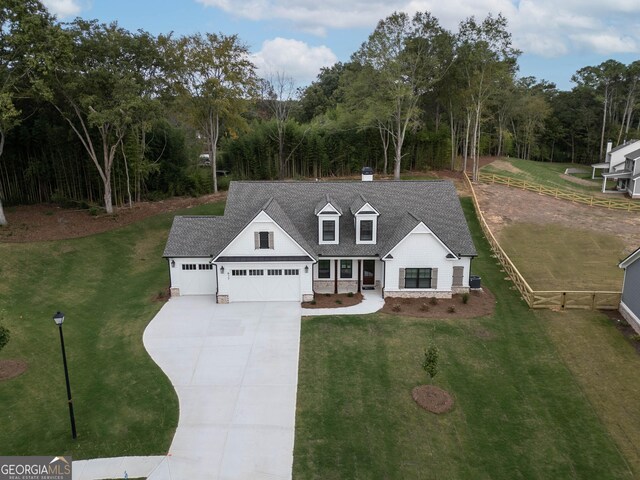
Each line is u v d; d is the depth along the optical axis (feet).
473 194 161.89
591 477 51.42
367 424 59.52
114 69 121.80
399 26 155.94
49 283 100.01
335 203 102.06
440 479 51.16
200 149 200.54
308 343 78.74
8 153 144.05
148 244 125.39
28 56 108.27
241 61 154.92
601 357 74.08
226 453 54.60
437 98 192.54
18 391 65.26
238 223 101.86
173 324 85.61
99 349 77.41
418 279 95.50
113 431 58.03
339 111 204.85
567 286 103.86
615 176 192.13
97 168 145.18
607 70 288.51
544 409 62.49
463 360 73.87
